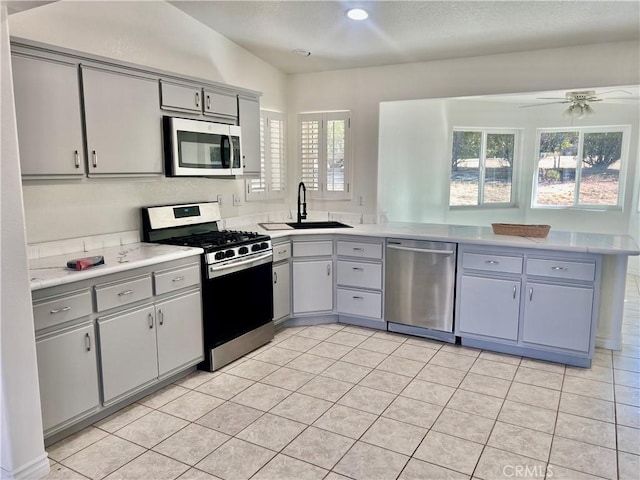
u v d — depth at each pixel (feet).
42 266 8.21
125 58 10.40
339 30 12.11
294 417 8.58
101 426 8.29
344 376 10.33
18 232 6.58
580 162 21.89
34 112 7.73
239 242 11.12
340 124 15.31
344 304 13.76
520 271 11.07
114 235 10.39
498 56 12.82
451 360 11.19
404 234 12.47
